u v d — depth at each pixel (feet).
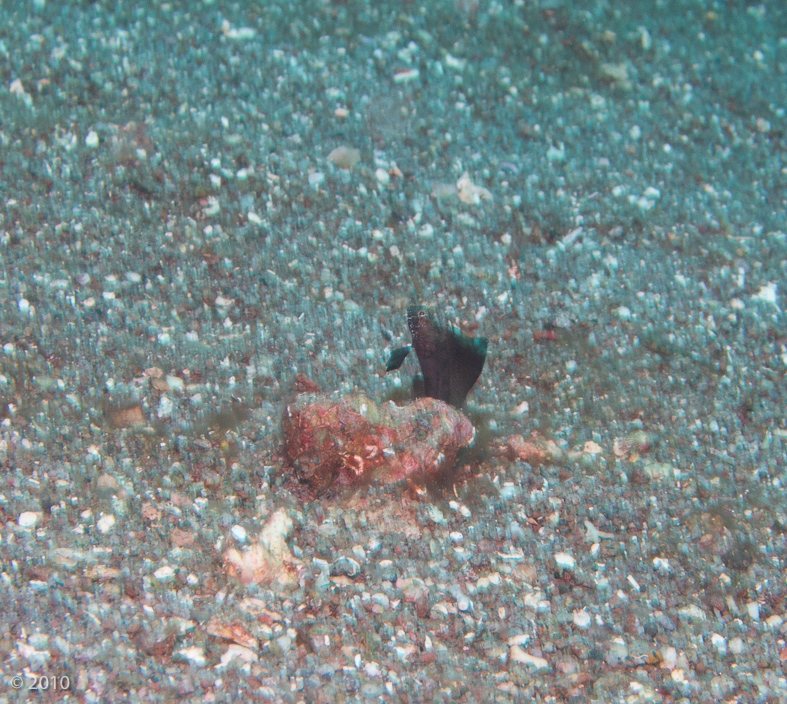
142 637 2.53
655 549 2.72
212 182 3.11
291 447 2.71
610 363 2.95
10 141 3.10
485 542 2.69
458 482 2.75
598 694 2.57
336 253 3.04
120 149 3.13
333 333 2.92
